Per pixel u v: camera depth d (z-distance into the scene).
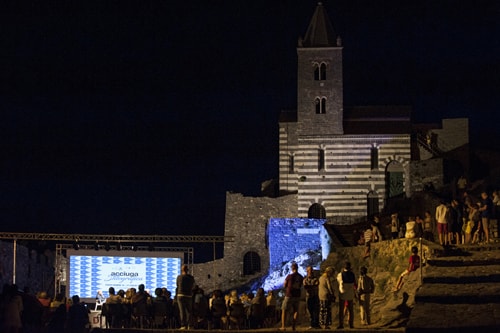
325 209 99.25
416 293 45.97
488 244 55.03
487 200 56.66
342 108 99.69
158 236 89.19
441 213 56.97
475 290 45.88
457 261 51.19
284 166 101.81
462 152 100.56
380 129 99.38
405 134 99.06
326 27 100.81
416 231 57.50
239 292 97.50
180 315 50.25
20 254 86.06
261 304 53.12
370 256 60.56
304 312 56.47
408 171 95.75
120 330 49.44
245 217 101.44
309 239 96.88
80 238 91.12
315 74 100.38
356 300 53.44
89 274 87.88
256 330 48.25
